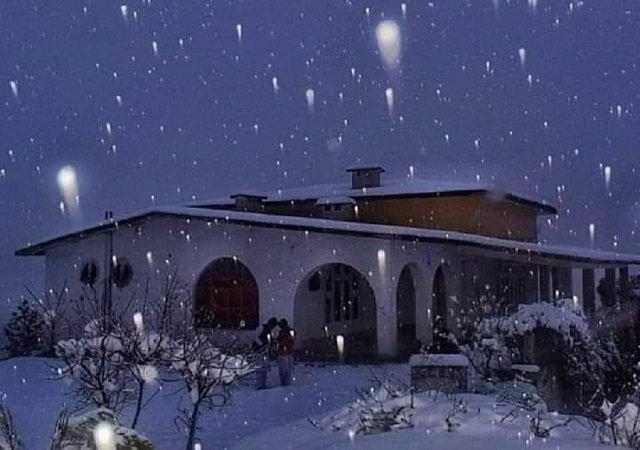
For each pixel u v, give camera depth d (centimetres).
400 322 3005
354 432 918
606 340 1681
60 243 2520
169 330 1189
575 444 743
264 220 2208
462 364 1303
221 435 1176
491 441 763
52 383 1767
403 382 1473
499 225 2880
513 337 1480
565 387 1434
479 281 2644
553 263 2655
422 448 738
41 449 923
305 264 2239
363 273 2148
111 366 980
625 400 920
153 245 2436
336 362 2070
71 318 2430
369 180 2928
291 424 1119
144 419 1270
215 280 2378
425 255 2328
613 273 3147
